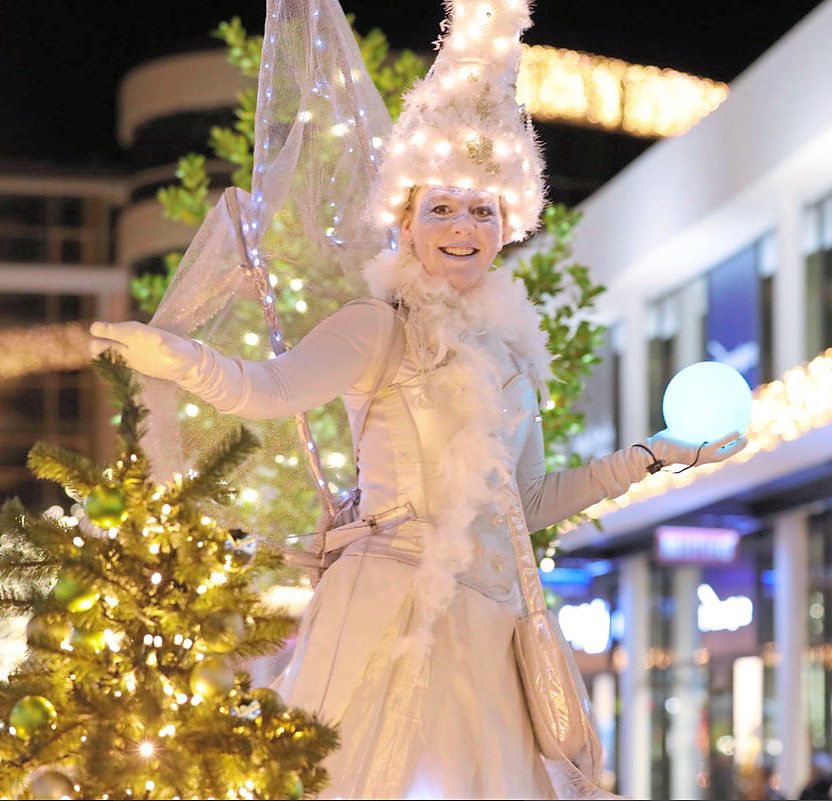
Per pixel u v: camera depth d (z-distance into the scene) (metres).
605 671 21.61
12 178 29.16
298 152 4.55
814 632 16.33
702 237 16.56
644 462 4.16
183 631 3.45
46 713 3.39
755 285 16.62
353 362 3.89
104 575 3.42
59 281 28.80
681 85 25.59
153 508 3.51
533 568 3.86
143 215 27.83
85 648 3.46
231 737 3.35
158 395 4.15
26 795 3.44
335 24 4.70
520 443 4.08
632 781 20.33
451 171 4.01
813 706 16.20
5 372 28.27
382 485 3.92
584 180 25.36
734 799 18.02
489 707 3.74
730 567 18.58
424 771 3.63
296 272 4.50
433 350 3.93
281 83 4.62
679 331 18.48
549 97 25.23
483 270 4.07
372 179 4.59
